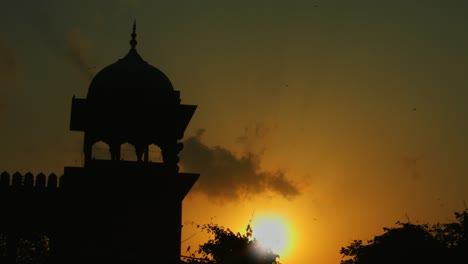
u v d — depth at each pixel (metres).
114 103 28.92
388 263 43.41
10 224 28.44
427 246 42.34
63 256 27.19
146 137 29.34
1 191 28.45
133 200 27.86
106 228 27.48
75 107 28.86
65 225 27.62
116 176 27.86
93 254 27.12
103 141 29.41
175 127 29.38
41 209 28.47
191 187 28.47
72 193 27.78
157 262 27.25
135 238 27.44
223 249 40.31
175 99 29.45
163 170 28.45
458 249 41.41
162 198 28.02
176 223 27.78
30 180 28.75
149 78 29.52
